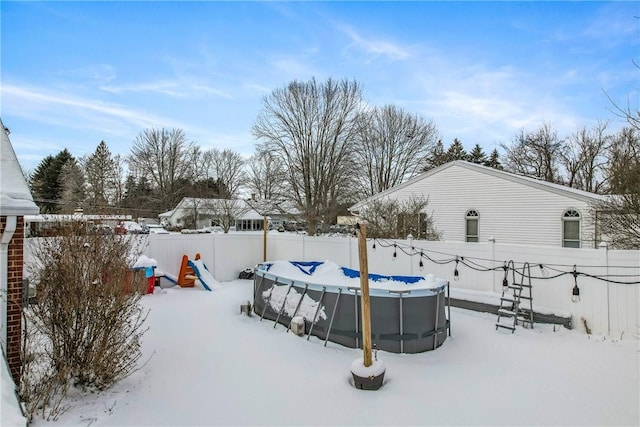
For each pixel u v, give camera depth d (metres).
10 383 3.93
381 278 8.17
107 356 4.66
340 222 30.03
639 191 9.95
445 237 17.39
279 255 14.34
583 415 4.16
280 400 4.53
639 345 6.50
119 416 4.04
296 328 7.15
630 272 6.92
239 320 8.14
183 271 11.99
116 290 4.80
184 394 4.63
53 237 4.92
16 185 4.57
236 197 51.19
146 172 52.00
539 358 5.98
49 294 4.57
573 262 7.64
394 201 17.88
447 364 5.79
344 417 4.14
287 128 30.27
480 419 4.09
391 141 38.81
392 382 5.11
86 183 45.28
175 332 7.11
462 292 9.21
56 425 3.78
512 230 15.38
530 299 7.68
